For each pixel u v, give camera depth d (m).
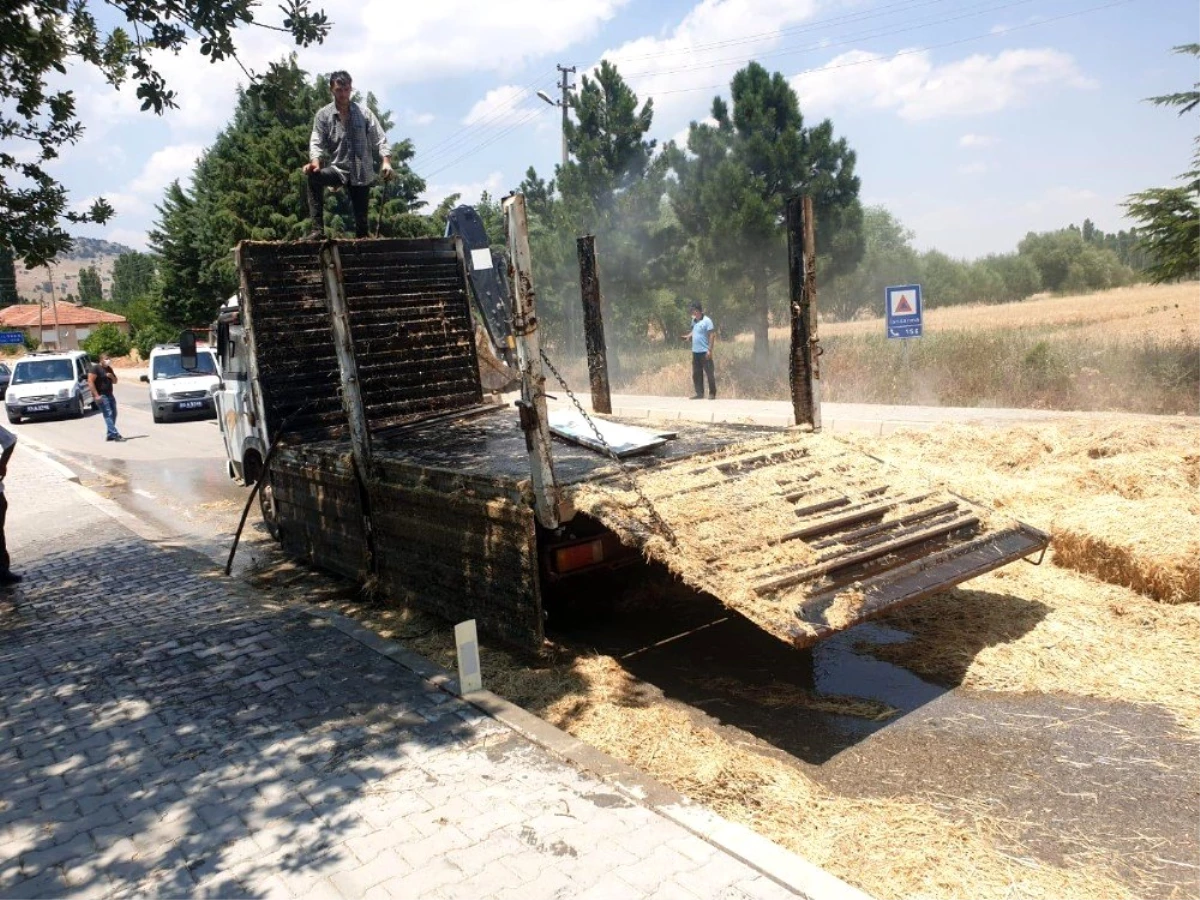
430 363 8.61
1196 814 3.54
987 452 9.42
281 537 8.45
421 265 8.62
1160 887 3.09
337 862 3.29
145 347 52.72
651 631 5.99
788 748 4.30
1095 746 4.12
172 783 4.01
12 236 6.64
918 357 15.90
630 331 23.09
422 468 5.96
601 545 5.45
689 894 2.97
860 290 45.44
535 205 25.73
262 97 5.75
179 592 7.45
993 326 30.16
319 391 8.14
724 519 4.79
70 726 4.73
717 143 18.06
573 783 3.79
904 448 9.84
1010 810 3.63
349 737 4.37
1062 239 73.62
